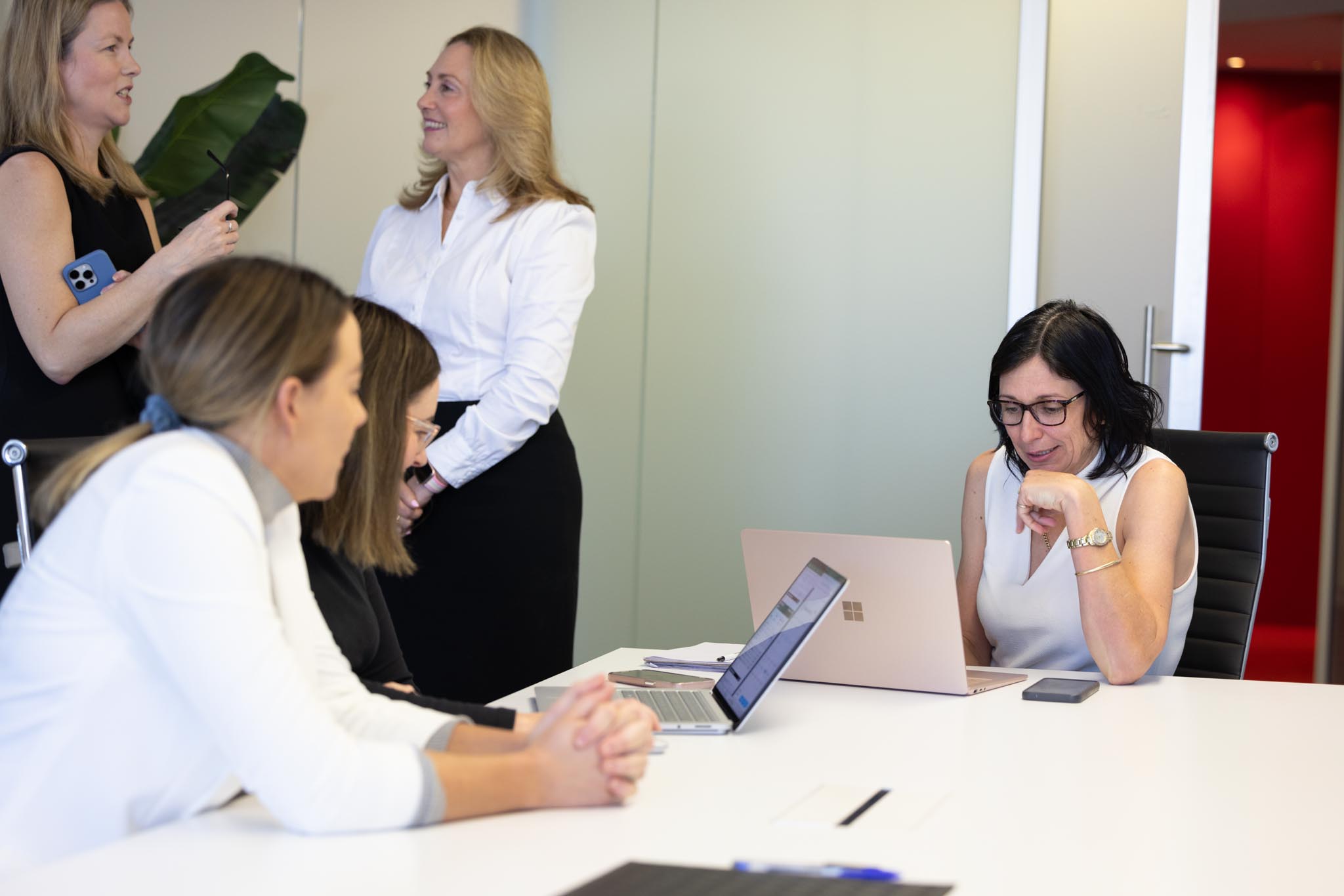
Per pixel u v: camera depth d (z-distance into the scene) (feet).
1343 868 3.70
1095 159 12.85
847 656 6.33
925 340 13.04
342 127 13.14
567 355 8.86
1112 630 6.46
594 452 13.61
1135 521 7.19
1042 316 7.41
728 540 13.39
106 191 8.42
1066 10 12.85
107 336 7.80
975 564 7.96
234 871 3.49
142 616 3.78
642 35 13.35
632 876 3.32
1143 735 5.32
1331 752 5.06
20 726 3.93
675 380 13.46
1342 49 20.36
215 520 3.80
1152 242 12.75
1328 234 22.36
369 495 5.44
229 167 12.96
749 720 5.53
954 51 12.94
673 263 13.43
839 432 13.20
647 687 6.23
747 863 3.51
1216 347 22.67
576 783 4.11
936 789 4.45
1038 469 7.45
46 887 3.35
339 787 3.78
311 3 13.09
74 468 4.07
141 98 13.06
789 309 13.28
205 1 13.01
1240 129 22.54
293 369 4.02
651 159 13.41
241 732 3.74
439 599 8.74
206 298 4.00
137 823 3.99
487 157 9.07
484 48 8.89
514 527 8.77
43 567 3.97
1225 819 4.16
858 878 3.40
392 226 9.52
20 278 7.84
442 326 8.96
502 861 3.59
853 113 13.12
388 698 5.00
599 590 13.64
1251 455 8.28
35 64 8.07
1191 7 12.55
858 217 13.14
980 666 7.60
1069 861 3.71
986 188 12.91
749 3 13.24
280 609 4.34
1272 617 22.63
